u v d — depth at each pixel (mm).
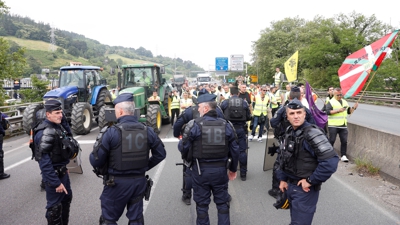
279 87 13070
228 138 3688
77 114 10789
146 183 3361
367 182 5848
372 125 13477
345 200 5004
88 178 6305
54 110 3588
